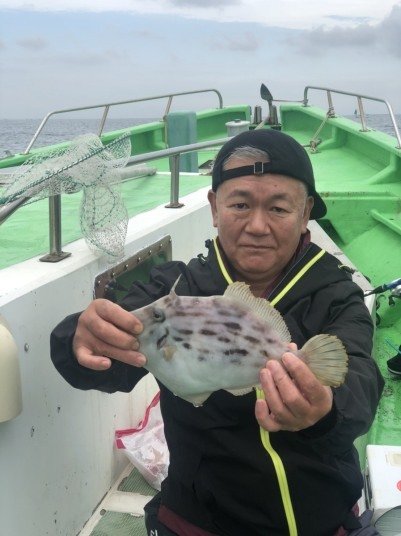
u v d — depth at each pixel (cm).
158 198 186
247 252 84
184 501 88
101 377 87
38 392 101
